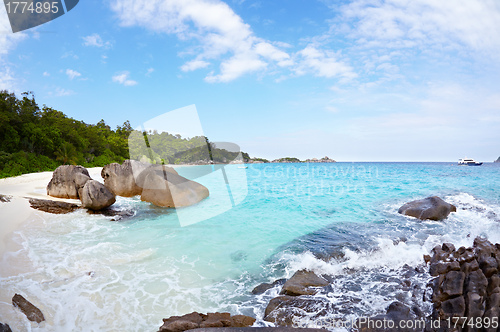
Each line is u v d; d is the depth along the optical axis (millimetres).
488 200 12352
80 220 9172
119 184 12609
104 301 4414
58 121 42781
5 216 8500
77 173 11680
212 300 4574
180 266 5742
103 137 52688
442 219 9328
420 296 4605
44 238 7234
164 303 4434
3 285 4586
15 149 29578
